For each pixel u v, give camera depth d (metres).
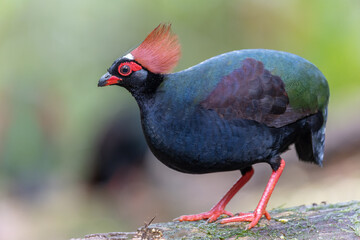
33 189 18.38
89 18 18.25
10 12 18.25
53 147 19.17
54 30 18.33
